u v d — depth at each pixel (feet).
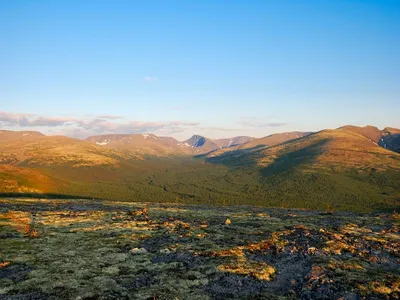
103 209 280.92
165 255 114.32
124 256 111.96
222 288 82.79
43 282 82.84
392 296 76.74
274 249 123.03
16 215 210.79
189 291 79.92
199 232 160.25
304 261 107.65
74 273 91.04
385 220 206.39
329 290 80.84
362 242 133.08
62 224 180.65
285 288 84.74
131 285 83.46
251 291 81.41
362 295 77.25
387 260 108.99
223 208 323.57
